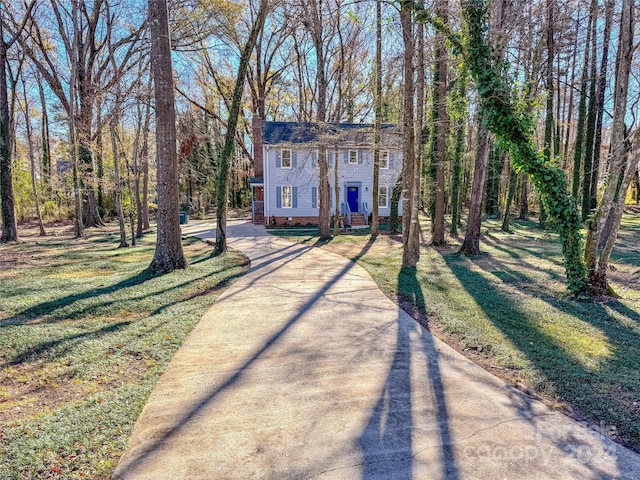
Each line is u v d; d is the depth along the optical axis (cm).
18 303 609
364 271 970
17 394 351
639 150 614
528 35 1036
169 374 398
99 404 333
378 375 397
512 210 3030
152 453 271
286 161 2433
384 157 2447
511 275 881
